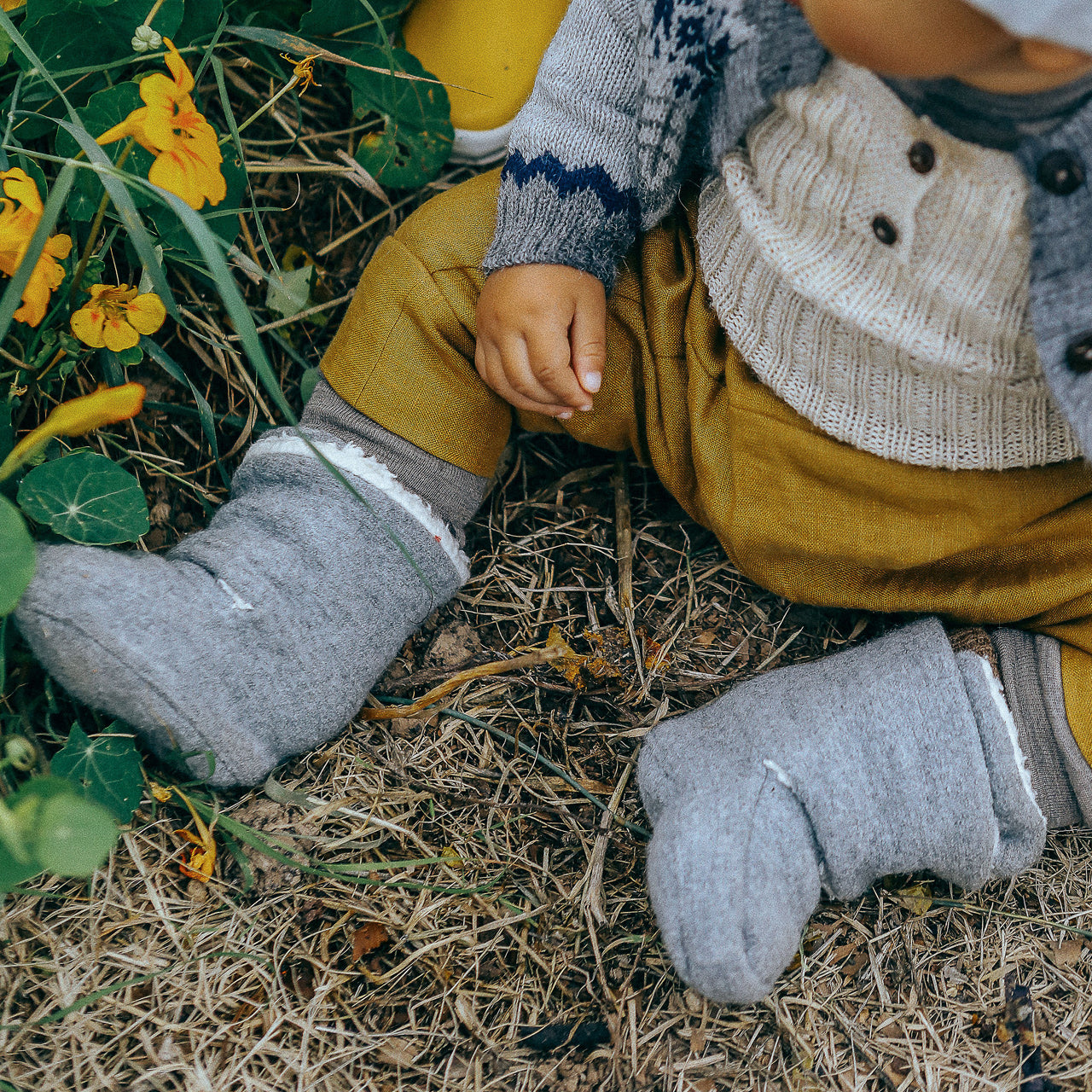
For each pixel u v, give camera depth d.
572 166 1.09
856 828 1.04
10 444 1.10
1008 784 1.05
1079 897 1.18
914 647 1.11
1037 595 1.11
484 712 1.25
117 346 1.10
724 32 0.93
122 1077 1.00
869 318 0.92
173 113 1.03
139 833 1.10
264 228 1.40
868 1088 1.07
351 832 1.16
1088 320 0.79
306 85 1.30
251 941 1.08
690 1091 1.06
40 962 1.02
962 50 0.64
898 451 1.02
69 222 1.20
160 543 1.28
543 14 1.38
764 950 0.99
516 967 1.12
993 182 0.80
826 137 0.87
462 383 1.17
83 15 1.13
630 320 1.20
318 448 1.13
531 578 1.36
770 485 1.11
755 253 1.02
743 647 1.34
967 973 1.13
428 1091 1.04
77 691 1.04
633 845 1.18
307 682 1.08
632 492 1.44
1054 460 0.99
